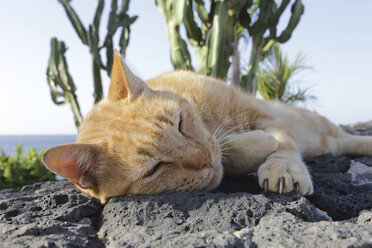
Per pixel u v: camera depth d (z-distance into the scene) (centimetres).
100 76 86
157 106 31
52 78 92
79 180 29
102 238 24
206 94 40
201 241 19
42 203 31
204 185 31
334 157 46
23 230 23
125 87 33
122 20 86
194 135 32
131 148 29
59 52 88
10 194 38
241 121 41
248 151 34
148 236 21
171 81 42
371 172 41
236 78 105
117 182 30
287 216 23
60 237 22
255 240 20
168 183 30
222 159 36
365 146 51
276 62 150
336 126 56
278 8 75
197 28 82
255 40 81
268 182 29
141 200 28
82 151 28
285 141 35
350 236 18
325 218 26
